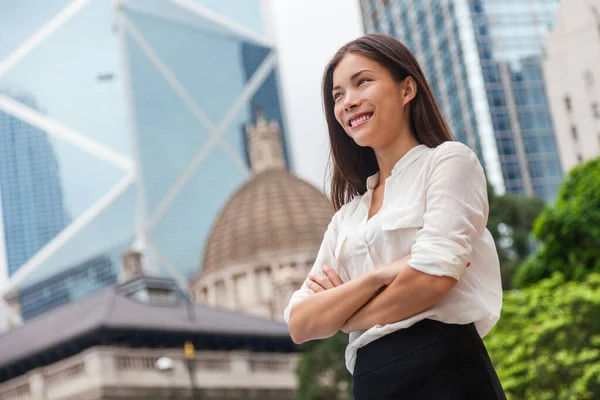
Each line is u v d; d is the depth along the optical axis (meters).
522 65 78.62
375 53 3.29
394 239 3.15
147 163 140.25
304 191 101.12
